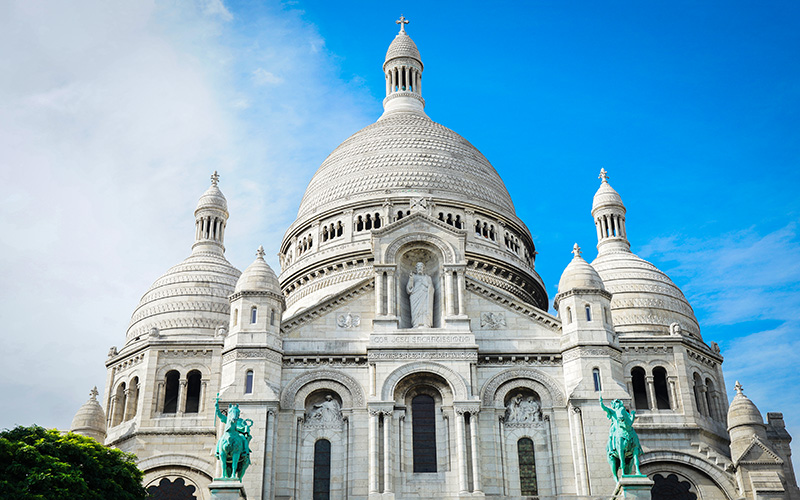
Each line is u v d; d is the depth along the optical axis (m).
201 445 73.19
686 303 87.38
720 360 83.19
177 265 88.50
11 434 58.03
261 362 64.69
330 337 67.75
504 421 65.12
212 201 94.62
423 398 65.69
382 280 69.06
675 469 73.38
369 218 90.44
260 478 60.66
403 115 106.44
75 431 77.12
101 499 55.94
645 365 78.88
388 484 61.47
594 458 61.88
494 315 68.81
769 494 69.19
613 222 96.69
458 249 70.19
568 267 69.69
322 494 63.03
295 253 94.12
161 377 76.12
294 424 64.19
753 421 72.88
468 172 95.81
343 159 98.62
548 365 66.56
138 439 73.31
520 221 95.94
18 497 52.84
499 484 62.66
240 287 67.56
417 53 114.50
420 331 66.75
